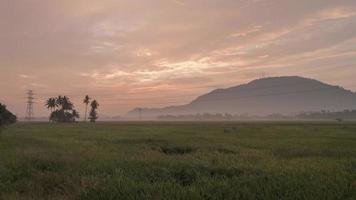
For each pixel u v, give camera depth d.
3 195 11.97
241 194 10.64
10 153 24.53
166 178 13.79
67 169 16.61
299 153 24.88
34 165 18.14
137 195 10.65
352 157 22.00
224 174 14.74
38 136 49.69
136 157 21.64
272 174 13.98
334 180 12.37
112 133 58.38
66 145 33.12
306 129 71.94
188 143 35.00
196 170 15.13
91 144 34.50
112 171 15.40
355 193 10.55
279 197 10.45
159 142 36.94
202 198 10.31
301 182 11.98
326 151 25.75
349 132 58.41
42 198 11.48
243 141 37.97
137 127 91.38
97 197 10.79
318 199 9.95
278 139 41.31
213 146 30.94
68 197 11.34
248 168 16.08
